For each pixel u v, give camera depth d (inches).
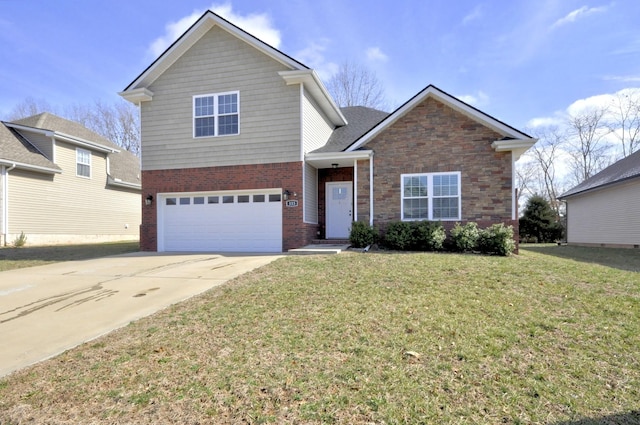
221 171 510.3
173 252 503.5
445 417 105.2
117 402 117.3
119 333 182.2
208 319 194.2
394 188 472.7
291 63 483.2
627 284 245.3
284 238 490.9
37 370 144.4
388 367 135.3
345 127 657.0
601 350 148.0
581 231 823.1
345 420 104.4
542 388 120.3
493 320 181.0
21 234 615.5
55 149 693.3
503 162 441.4
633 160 725.3
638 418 104.0
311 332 170.2
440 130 459.5
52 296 257.3
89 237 765.9
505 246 399.2
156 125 532.4
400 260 339.9
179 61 525.3
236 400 116.0
